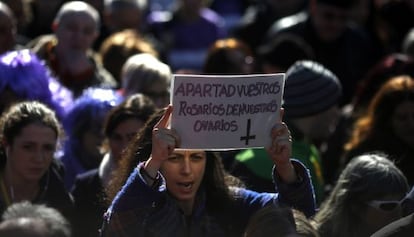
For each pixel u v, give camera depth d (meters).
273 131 5.20
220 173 5.47
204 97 5.09
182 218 5.35
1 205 5.96
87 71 8.62
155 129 5.07
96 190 6.34
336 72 10.15
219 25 12.37
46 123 5.93
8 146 5.95
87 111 7.00
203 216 5.38
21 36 10.59
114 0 10.66
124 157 5.53
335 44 10.16
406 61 8.45
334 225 5.69
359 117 7.77
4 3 10.09
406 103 6.98
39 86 7.17
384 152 7.00
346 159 7.11
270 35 10.56
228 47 8.76
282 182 5.27
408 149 7.00
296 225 4.71
